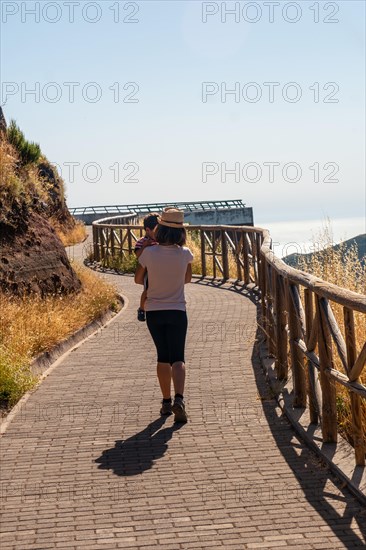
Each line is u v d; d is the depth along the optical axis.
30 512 5.22
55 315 11.74
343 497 5.25
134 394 8.48
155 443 6.70
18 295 12.20
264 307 11.39
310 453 6.22
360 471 5.50
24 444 6.80
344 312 5.60
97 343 11.66
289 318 7.44
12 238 13.05
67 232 34.91
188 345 11.05
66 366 10.09
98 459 6.32
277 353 8.44
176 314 7.49
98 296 14.77
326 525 4.79
